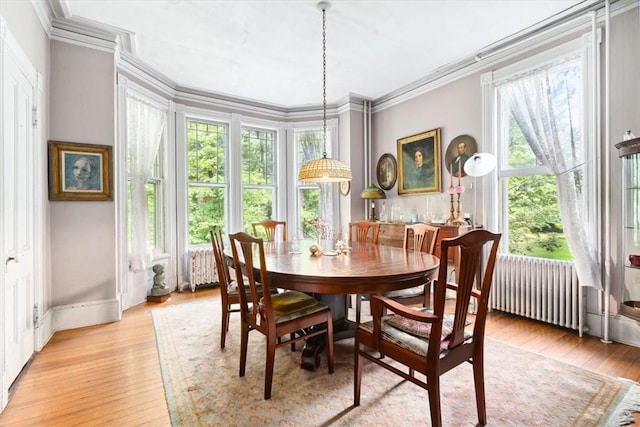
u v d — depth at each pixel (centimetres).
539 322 299
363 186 486
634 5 240
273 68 373
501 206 334
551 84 288
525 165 316
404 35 302
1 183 179
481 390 157
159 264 385
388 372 209
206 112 446
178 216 423
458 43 318
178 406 172
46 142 270
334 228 489
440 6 258
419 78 404
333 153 498
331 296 252
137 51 331
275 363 221
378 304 161
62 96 281
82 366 218
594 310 265
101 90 299
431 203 404
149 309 343
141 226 360
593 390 185
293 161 515
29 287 228
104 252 302
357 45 321
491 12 267
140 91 361
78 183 287
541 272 288
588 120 265
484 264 336
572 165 274
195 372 208
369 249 284
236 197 471
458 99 370
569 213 270
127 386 193
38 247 244
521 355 230
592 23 260
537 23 284
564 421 158
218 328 288
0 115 178
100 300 299
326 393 184
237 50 330
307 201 516
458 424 156
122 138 336
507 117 330
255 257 238
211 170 458
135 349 244
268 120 501
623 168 240
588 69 264
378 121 485
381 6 258
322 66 368
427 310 198
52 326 275
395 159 455
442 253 135
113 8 260
